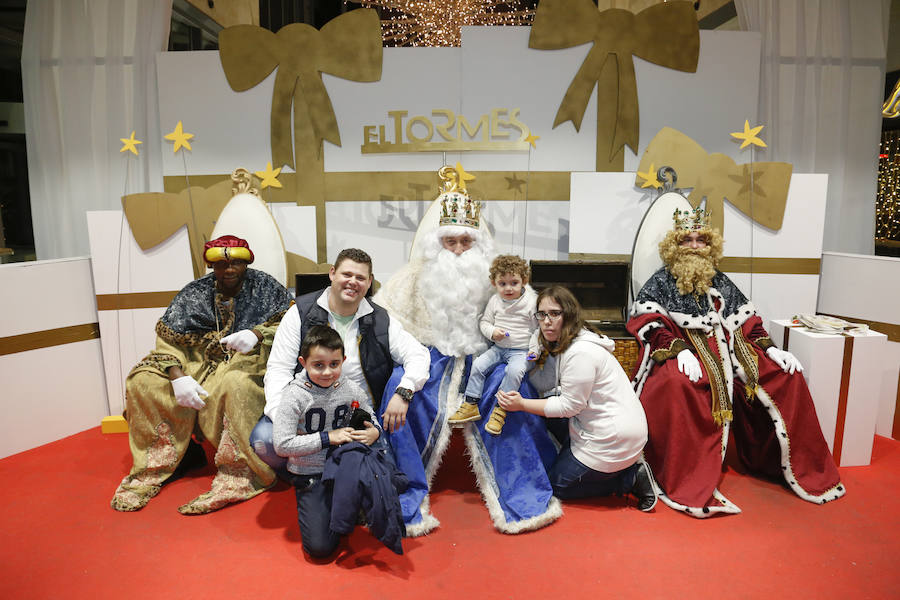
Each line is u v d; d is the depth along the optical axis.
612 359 2.65
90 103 4.11
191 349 3.01
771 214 3.72
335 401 2.41
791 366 2.90
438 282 2.78
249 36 3.88
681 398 2.77
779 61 4.08
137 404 2.81
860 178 4.22
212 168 4.02
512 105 3.93
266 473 2.80
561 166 3.99
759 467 3.05
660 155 3.73
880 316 3.48
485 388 2.73
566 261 3.46
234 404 2.73
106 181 4.16
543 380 2.69
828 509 2.68
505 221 4.05
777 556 2.30
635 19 3.84
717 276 3.25
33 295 3.37
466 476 3.07
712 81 3.92
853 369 3.03
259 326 2.89
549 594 2.08
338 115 3.95
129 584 2.15
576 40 3.86
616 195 3.77
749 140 3.72
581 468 2.66
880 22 4.07
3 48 4.86
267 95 3.93
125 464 3.18
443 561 2.29
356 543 2.43
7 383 3.27
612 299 3.57
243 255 2.87
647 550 2.35
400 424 2.55
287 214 4.03
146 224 3.67
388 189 4.02
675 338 2.96
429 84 3.90
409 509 2.52
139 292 3.71
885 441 3.44
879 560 2.27
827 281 3.76
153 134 4.11
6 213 5.21
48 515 2.65
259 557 2.32
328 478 2.26
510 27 3.85
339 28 3.86
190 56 3.91
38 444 3.43
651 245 3.49
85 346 3.65
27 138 4.15
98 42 4.07
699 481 2.71
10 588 2.12
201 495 2.74
